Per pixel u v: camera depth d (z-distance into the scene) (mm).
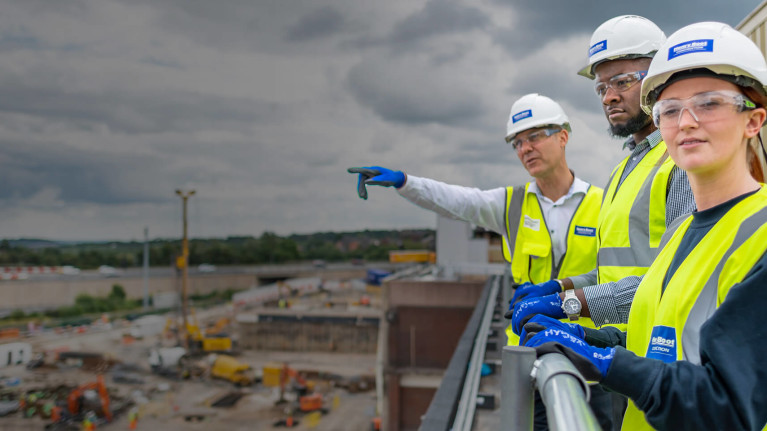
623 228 1777
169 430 37031
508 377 896
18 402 42812
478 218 3131
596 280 1904
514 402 886
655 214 1673
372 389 46094
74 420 39000
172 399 44250
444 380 3494
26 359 59500
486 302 8344
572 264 2848
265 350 60188
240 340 61406
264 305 79062
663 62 1019
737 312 798
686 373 815
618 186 1969
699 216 1031
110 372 53969
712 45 960
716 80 960
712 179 993
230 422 38219
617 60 1900
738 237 909
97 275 101812
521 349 893
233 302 88438
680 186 1557
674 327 996
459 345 4699
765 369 761
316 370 50938
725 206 982
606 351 917
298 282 99500
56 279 91812
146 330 73562
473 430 3514
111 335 73750
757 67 941
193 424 38031
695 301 956
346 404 41875
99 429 37344
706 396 778
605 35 1922
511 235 3068
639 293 1179
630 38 1864
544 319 1152
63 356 60312
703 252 979
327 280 126875
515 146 2984
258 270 123500
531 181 3100
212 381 49812
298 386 45594
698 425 788
